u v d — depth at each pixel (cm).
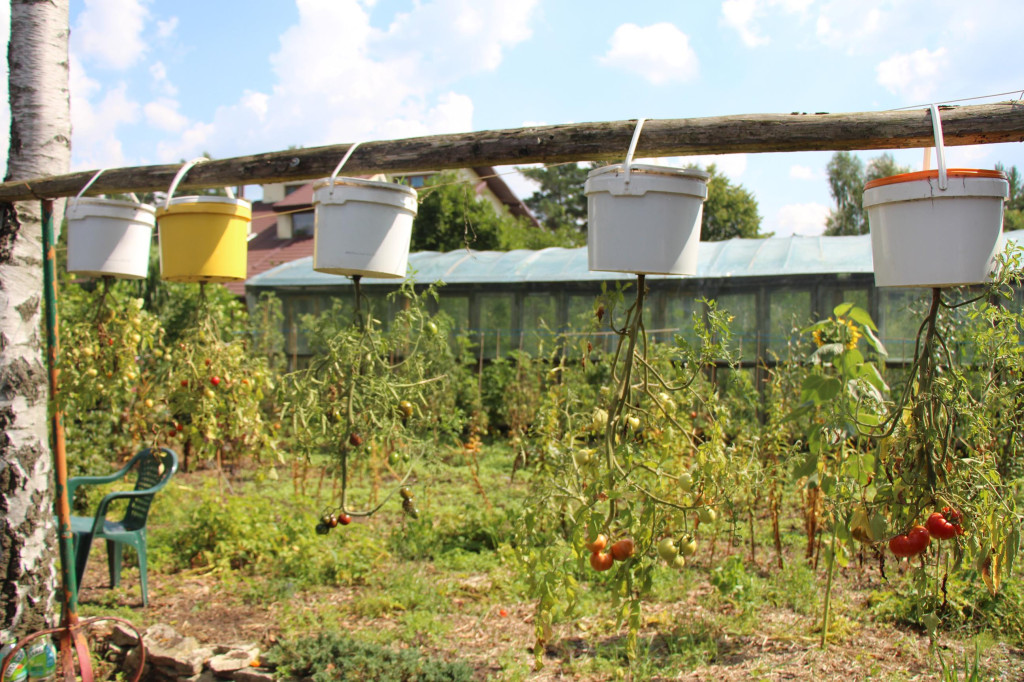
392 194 230
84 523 443
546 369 834
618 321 929
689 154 204
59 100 334
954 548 204
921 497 201
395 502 618
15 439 319
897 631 350
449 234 1514
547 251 1159
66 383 313
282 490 680
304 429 273
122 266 299
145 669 341
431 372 498
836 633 343
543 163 217
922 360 196
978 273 176
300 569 457
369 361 263
